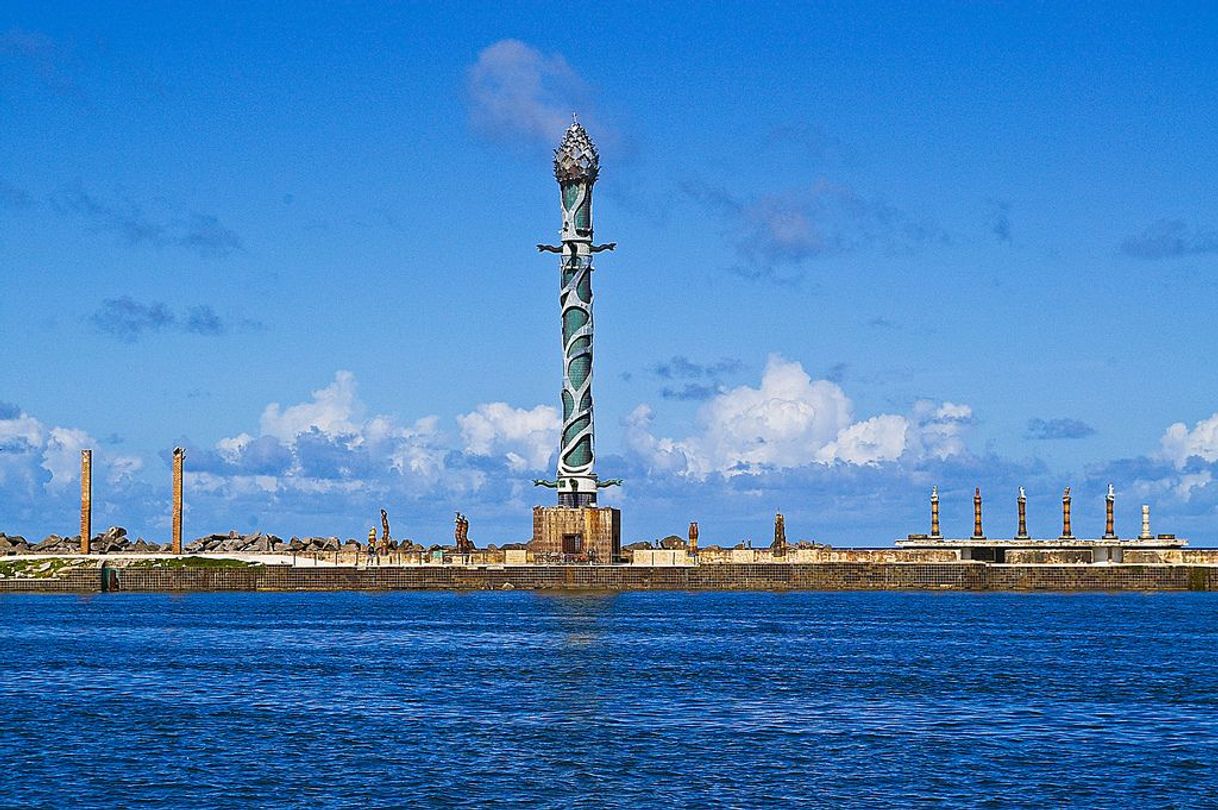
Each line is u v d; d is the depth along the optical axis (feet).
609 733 278.67
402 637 522.88
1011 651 450.71
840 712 305.73
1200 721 291.79
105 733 279.90
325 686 355.36
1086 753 256.73
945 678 368.68
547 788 231.30
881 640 500.33
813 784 233.35
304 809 219.00
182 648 476.95
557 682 361.51
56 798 225.56
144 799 224.94
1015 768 244.63
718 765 247.50
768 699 326.85
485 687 351.25
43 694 340.80
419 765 247.70
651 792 228.63
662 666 401.29
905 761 250.16
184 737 274.98
